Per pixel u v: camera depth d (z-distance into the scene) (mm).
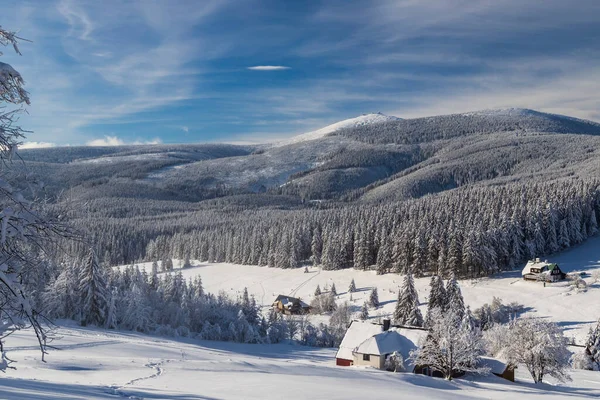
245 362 48469
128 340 70062
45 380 26391
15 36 11094
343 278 152250
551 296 112688
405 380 45750
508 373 59812
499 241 133875
